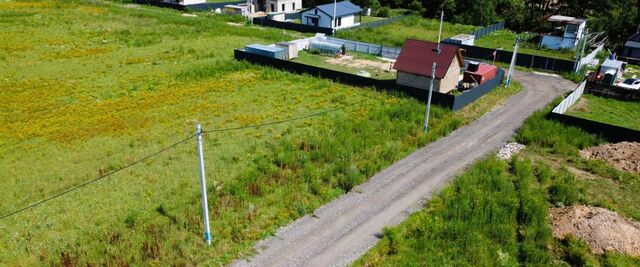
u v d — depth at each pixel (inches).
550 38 2068.2
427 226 705.0
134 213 741.9
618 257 645.3
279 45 1790.1
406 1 3218.5
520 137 1067.9
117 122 1131.9
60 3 2709.2
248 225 720.3
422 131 1095.0
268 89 1416.1
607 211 745.0
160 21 2397.9
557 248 672.4
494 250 658.2
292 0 2965.1
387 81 1462.8
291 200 787.4
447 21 2785.4
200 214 740.0
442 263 632.4
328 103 1294.3
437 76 1300.4
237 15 2664.9
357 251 673.0
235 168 909.2
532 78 1593.3
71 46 1829.5
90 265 613.9
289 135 1071.6
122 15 2508.6
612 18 2250.2
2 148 982.4
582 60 1713.8
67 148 987.3
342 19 2454.5
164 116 1181.7
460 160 969.5
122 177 864.3
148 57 1726.1
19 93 1314.0
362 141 1012.5
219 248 665.0
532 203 758.5
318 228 725.9
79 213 747.4
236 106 1266.0
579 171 926.4
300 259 654.5
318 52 1898.4
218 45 1932.8
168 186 834.8
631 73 1686.8
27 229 705.6
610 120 1196.5
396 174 904.3
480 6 2650.1
